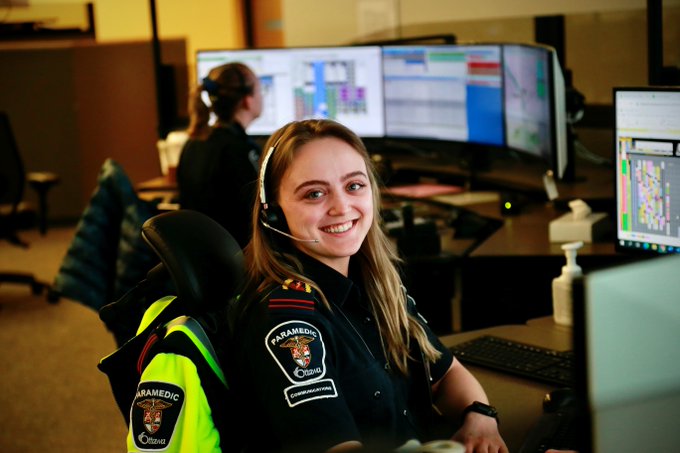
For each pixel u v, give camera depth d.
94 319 5.00
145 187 4.34
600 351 0.98
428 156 4.34
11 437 3.53
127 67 6.93
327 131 1.66
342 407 1.48
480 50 3.71
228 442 1.50
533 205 3.54
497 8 4.76
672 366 1.02
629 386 0.99
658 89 2.38
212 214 3.32
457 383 1.85
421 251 3.02
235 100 3.40
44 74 6.98
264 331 1.51
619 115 2.47
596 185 3.54
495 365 2.12
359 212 1.65
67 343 4.61
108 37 7.13
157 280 1.60
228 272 1.59
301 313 1.54
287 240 1.66
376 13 5.25
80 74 6.97
